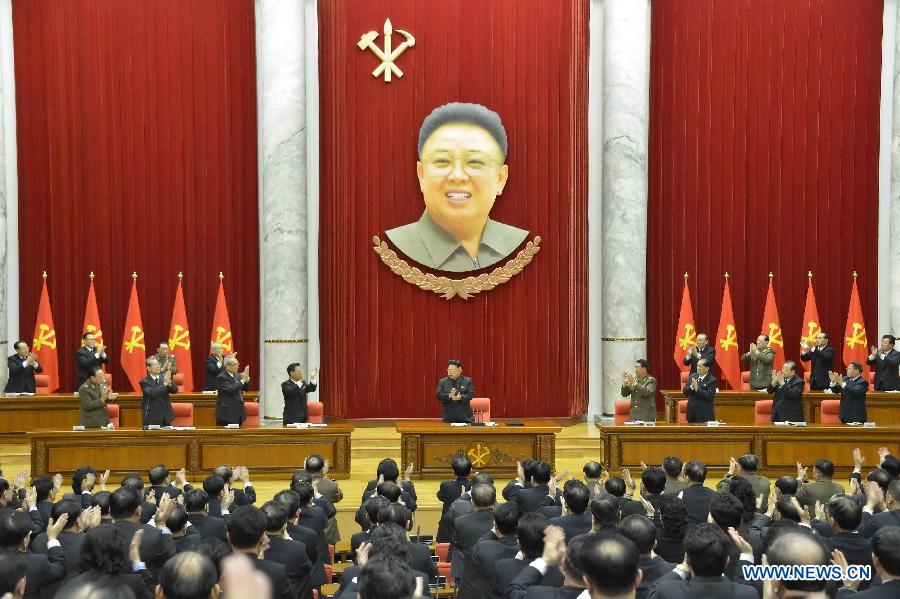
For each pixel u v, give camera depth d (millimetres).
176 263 18281
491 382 18219
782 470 13562
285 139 17703
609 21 18078
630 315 18109
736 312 18562
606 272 18281
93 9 18094
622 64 17969
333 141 18062
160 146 18234
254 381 18516
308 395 18578
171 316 18312
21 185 18188
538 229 18188
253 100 18438
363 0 17922
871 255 18594
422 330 18188
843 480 13547
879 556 4051
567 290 18266
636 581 3455
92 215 18141
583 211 18469
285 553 5430
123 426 16266
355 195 18031
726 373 17969
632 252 18062
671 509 6004
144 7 18156
